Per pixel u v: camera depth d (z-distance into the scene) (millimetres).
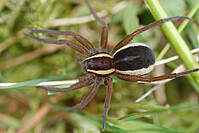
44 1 178
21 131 181
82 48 172
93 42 182
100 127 174
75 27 183
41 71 185
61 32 171
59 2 181
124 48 168
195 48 174
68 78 181
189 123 180
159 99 182
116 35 183
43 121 184
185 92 185
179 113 182
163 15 164
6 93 185
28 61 186
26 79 185
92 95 170
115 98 182
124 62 166
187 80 183
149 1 164
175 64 173
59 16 182
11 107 186
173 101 185
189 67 165
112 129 169
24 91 183
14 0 178
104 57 171
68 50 183
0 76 184
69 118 183
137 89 178
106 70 170
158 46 178
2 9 180
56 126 184
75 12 183
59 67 183
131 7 178
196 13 174
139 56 164
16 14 180
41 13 178
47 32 170
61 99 183
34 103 183
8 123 183
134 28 177
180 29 168
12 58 186
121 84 180
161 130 166
